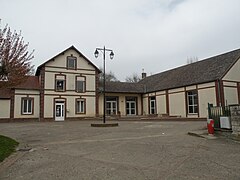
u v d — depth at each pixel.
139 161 6.73
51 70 29.12
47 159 7.21
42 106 28.00
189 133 12.49
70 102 29.70
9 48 9.90
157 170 5.77
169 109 29.47
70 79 30.11
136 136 12.15
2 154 7.67
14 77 10.05
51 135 13.37
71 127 18.30
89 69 31.48
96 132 14.41
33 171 5.90
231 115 11.03
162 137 11.55
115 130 15.40
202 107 24.83
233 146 9.02
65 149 8.87
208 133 11.90
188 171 5.66
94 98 31.27
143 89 35.25
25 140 11.47
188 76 28.33
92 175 5.45
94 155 7.66
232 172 5.55
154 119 25.31
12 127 18.86
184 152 7.88
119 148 8.80
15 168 6.21
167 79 32.47
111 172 5.66
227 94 23.25
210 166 6.09
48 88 28.66
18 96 27.12
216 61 26.75
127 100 34.34
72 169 6.00
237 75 24.42
